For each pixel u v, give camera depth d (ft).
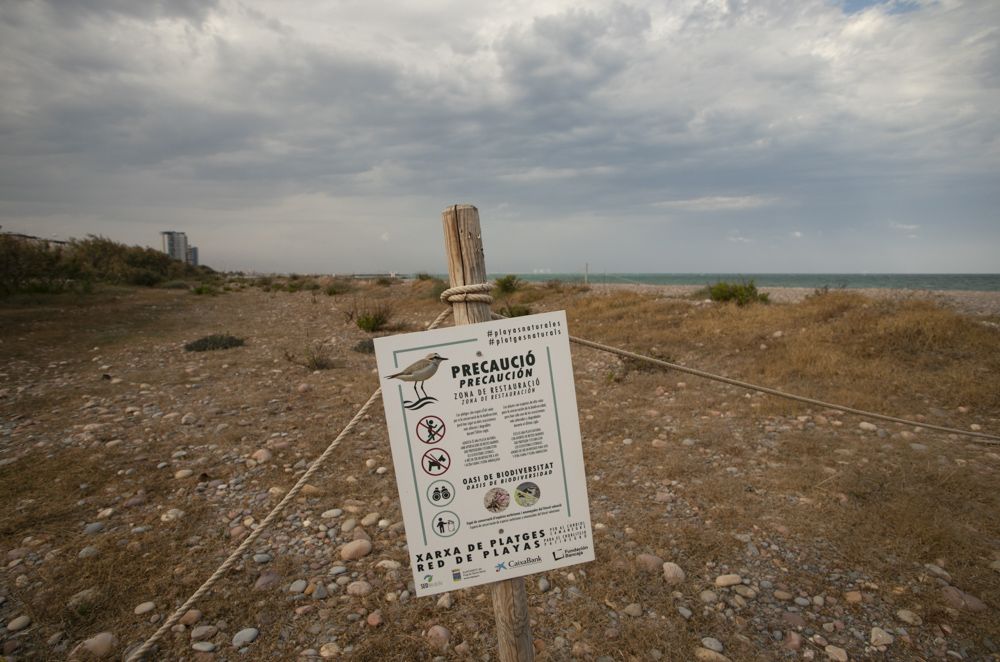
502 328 6.04
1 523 13.01
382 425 20.27
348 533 12.52
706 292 55.21
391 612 9.78
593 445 17.54
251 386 26.63
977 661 8.34
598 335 35.78
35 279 79.46
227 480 15.51
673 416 19.99
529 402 6.17
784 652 8.65
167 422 20.79
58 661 8.59
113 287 99.60
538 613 9.76
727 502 13.32
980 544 11.09
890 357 23.88
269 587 10.50
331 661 8.64
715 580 10.45
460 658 8.69
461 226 6.15
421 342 5.90
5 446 18.31
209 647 8.89
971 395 19.38
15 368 31.58
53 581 10.64
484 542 6.17
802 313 32.81
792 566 10.78
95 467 16.33
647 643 8.87
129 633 9.24
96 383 27.71
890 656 8.48
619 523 12.64
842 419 18.71
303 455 17.22
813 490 13.66
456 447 6.05
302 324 55.42
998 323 28.45
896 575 10.33
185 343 41.39
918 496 13.06
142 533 12.57
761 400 20.99
